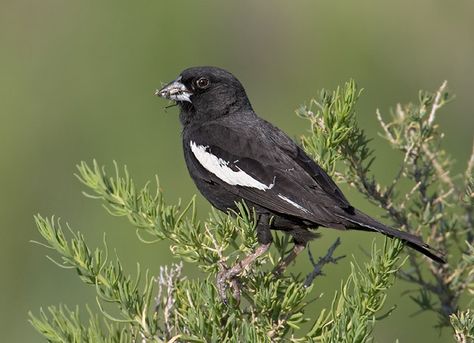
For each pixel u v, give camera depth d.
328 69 17.41
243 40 17.84
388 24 17.41
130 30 17.89
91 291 13.51
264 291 6.44
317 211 7.96
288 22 17.64
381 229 7.55
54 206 16.03
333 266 13.05
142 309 6.34
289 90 17.48
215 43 17.86
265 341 6.14
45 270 14.26
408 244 7.07
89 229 14.74
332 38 17.52
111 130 16.91
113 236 13.88
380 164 14.98
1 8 18.39
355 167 8.02
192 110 9.54
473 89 16.97
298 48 17.48
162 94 9.59
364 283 6.21
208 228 6.78
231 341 5.98
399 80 17.20
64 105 17.23
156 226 6.79
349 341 5.71
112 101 17.25
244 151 8.71
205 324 6.20
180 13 17.83
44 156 16.75
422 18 17.31
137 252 13.41
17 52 17.98
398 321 12.74
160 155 16.28
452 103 16.86
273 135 8.88
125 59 17.70
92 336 6.12
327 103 7.73
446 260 8.05
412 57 17.31
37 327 6.12
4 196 16.02
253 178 8.48
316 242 13.34
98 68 17.66
